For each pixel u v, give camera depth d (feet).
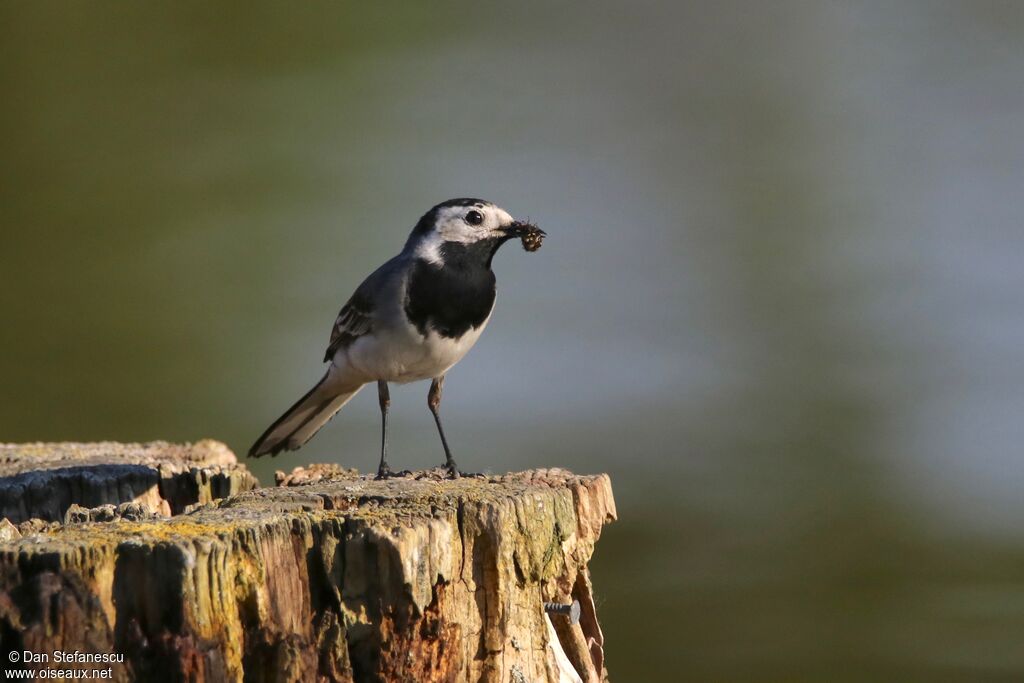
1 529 17.35
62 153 80.79
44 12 84.02
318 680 16.62
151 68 86.69
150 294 68.95
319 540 16.89
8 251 73.67
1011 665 38.34
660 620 42.01
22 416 57.57
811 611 42.55
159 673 15.49
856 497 50.44
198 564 15.71
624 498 52.01
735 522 50.16
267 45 89.97
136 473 23.68
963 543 47.85
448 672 17.83
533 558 18.90
